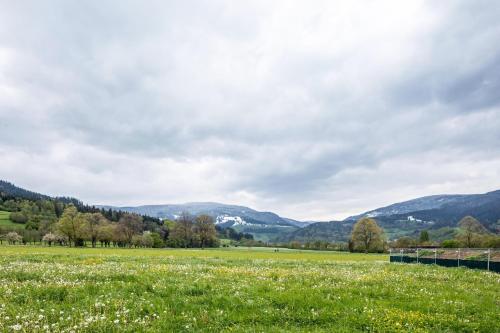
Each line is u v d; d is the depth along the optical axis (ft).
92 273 65.26
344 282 64.39
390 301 48.62
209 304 44.88
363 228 400.88
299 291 52.44
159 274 66.64
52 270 69.21
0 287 48.85
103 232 477.36
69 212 466.70
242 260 128.36
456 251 135.64
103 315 37.60
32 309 39.37
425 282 68.85
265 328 36.42
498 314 43.27
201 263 108.58
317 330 36.37
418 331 36.35
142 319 38.17
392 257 168.96
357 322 39.11
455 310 44.47
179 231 531.50
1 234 522.47
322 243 507.71
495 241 304.71
